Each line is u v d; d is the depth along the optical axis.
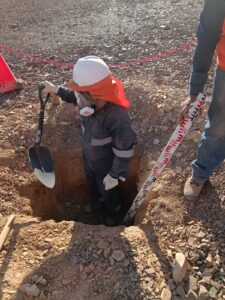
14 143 2.71
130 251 2.00
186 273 1.91
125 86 3.01
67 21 4.63
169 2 4.77
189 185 2.26
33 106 2.99
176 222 2.14
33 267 1.96
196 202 2.23
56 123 2.83
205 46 1.72
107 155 2.18
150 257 1.98
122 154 1.99
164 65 3.37
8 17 4.91
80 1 5.19
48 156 2.30
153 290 1.86
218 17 1.61
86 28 4.37
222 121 1.92
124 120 1.94
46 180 2.28
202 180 2.19
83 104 1.94
